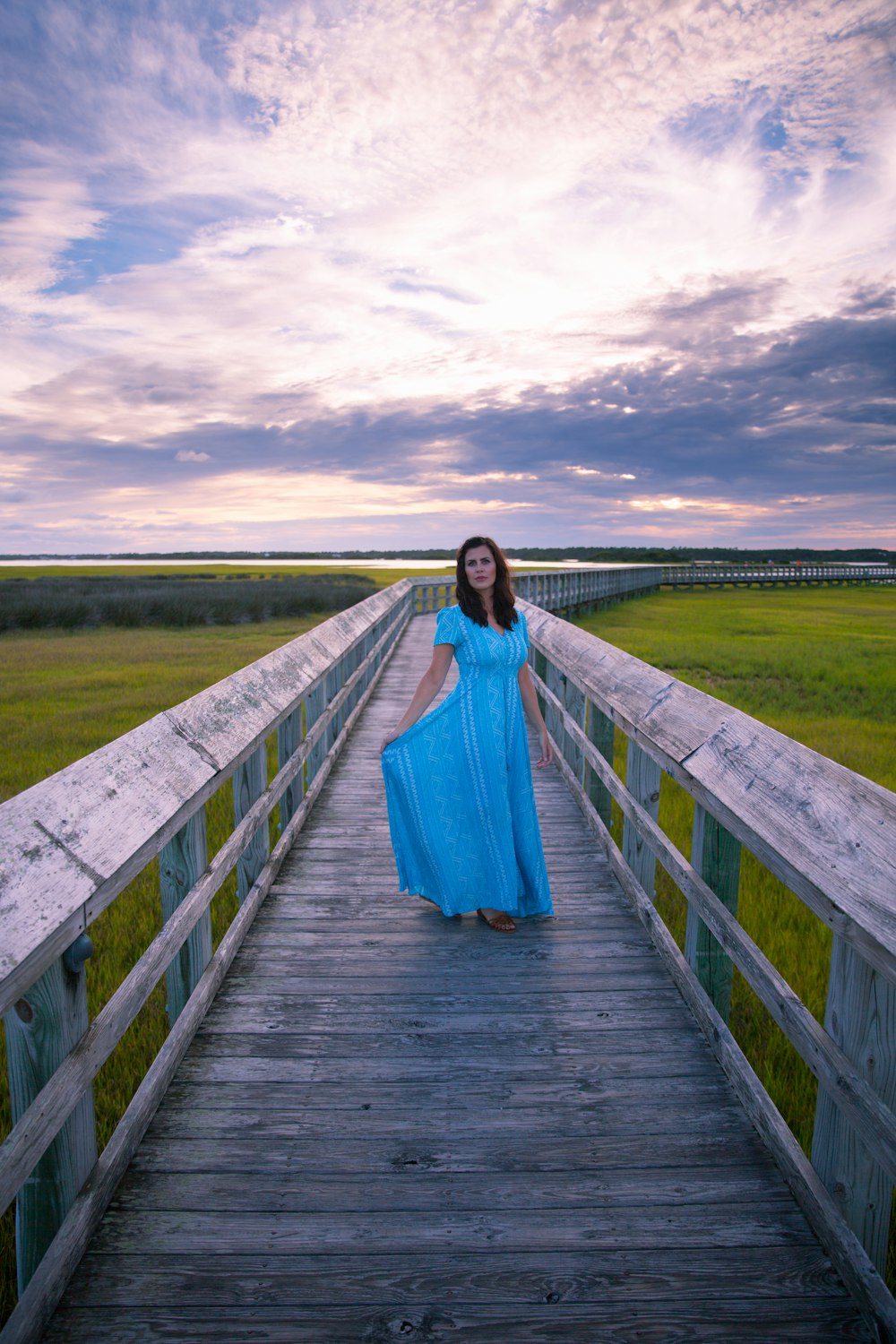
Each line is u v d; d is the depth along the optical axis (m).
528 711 3.74
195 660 16.83
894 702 12.20
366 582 45.56
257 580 47.69
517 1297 1.83
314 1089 2.57
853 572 77.00
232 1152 2.28
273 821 5.52
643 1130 2.39
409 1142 2.33
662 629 25.78
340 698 6.64
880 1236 1.90
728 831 2.73
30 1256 1.90
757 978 2.24
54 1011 1.76
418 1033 2.88
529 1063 2.71
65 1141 1.89
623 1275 1.89
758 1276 1.88
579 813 5.36
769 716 10.93
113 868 1.89
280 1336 1.73
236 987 3.19
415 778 3.55
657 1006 3.06
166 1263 1.91
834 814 1.89
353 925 3.73
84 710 11.02
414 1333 1.74
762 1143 2.33
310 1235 2.00
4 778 7.48
